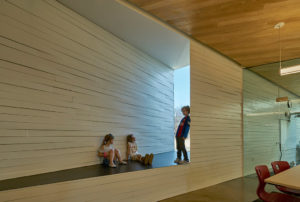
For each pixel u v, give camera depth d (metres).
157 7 3.49
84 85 3.56
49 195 2.38
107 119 3.98
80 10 3.43
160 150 5.35
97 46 3.84
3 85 2.54
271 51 5.21
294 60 5.62
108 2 3.21
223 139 5.34
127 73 4.50
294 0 3.22
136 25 3.86
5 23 2.58
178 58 5.34
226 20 3.87
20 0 2.74
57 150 3.12
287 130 5.34
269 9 3.48
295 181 2.24
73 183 2.59
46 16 3.04
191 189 4.34
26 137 2.75
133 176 3.29
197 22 3.96
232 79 5.87
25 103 2.75
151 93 5.18
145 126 4.92
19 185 2.28
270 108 5.69
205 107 4.85
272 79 5.81
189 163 4.34
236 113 5.93
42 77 2.96
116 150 3.82
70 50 3.36
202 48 4.88
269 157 5.57
